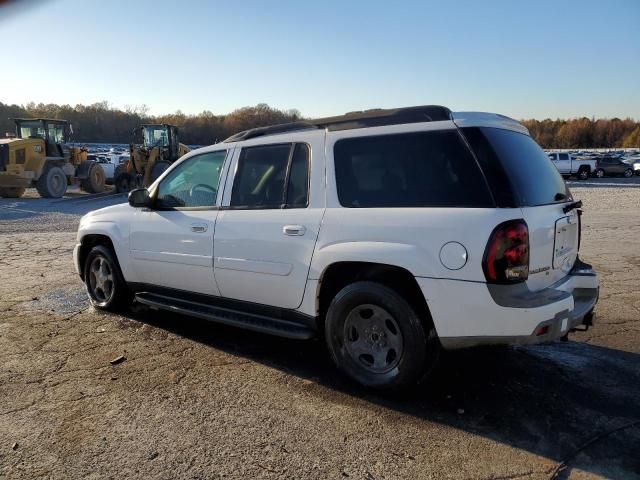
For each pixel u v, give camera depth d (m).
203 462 2.75
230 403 3.41
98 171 24.34
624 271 7.18
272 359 4.19
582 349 4.37
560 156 39.59
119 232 5.14
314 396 3.52
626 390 3.60
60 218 14.62
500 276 3.03
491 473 2.65
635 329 4.84
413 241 3.25
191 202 4.64
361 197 3.56
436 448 2.88
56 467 2.71
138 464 2.73
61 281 6.95
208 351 4.36
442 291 3.16
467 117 3.36
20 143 20.67
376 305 3.46
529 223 3.15
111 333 4.82
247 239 4.05
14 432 3.05
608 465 2.71
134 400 3.45
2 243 10.24
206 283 4.43
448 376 3.84
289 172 3.97
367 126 3.70
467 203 3.17
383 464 2.73
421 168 3.38
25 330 4.88
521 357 4.20
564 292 3.30
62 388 3.63
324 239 3.62
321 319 3.85
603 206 17.84
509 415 3.25
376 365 3.54
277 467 2.70
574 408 3.34
